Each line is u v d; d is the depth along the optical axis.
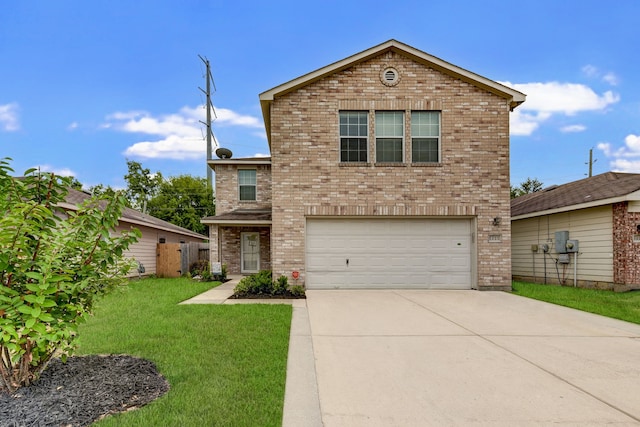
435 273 10.20
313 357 4.38
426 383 3.62
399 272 10.17
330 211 10.07
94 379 3.45
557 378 3.76
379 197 10.14
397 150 10.34
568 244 11.51
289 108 10.23
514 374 3.87
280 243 10.02
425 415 2.97
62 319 3.15
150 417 2.75
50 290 2.95
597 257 10.75
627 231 9.91
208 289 10.45
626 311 7.13
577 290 10.25
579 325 6.06
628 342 5.09
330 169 10.16
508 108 10.30
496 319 6.48
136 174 36.44
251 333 5.23
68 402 2.97
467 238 10.26
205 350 4.43
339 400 3.22
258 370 3.81
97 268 3.57
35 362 3.33
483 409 3.08
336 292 9.62
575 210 11.55
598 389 3.49
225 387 3.37
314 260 10.16
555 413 3.01
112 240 3.67
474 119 10.27
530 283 12.65
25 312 2.77
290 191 10.11
